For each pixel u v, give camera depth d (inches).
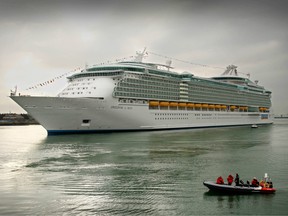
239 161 1839.3
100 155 2068.2
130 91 3602.4
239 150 2292.1
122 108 3489.2
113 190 1267.2
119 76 3494.1
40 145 2642.7
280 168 1642.5
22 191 1266.0
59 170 1635.1
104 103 3307.1
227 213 1026.7
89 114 3225.9
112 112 3390.7
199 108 4845.0
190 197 1176.2
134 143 2669.8
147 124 3838.6
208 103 4948.3
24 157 2065.7
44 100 3006.9
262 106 6609.3
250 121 6245.1
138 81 3705.7
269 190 1215.6
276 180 1405.0
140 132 3703.3
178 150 2282.2
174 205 1096.2
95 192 1244.5
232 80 6033.5
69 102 3083.2
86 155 2076.8
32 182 1400.1
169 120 4188.0
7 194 1229.1
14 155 2166.6
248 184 1248.2
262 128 5364.2
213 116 5128.0
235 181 1250.0
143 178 1448.1
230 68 6318.9
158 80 4001.0
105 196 1194.0
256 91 6486.2
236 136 3447.3
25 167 1729.8
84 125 3280.0
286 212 1031.6
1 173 1582.2
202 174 1519.4
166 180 1409.9
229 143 2741.1
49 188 1304.1
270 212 1032.8
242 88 5905.5
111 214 1023.0
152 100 3932.1
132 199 1157.7
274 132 4212.6
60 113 3093.0
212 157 1977.1
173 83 4247.0
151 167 1680.6
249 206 1082.7
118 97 3442.4
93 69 3688.5
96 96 3314.5
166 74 4202.8
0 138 3875.5
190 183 1360.7
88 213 1034.1
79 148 2396.7
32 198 1179.3
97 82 3447.3
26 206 1096.8
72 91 3462.1
